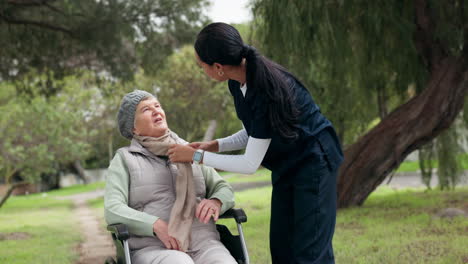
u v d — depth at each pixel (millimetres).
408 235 5805
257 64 2309
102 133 21016
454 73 7531
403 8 7645
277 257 2674
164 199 2578
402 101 8867
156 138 2678
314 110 2500
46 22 9172
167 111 19734
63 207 19766
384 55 8227
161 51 10070
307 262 2473
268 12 7402
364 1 7434
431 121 7715
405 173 18062
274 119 2309
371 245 5316
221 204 2602
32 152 15609
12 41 9336
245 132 2811
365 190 8438
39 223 12008
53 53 9875
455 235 5551
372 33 7898
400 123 7977
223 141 2791
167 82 19344
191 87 19500
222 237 2785
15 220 13234
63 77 10453
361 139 8445
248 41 8062
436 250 4777
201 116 20438
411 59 8016
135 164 2613
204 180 2799
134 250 2539
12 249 7160
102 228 10555
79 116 17516
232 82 2557
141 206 2576
